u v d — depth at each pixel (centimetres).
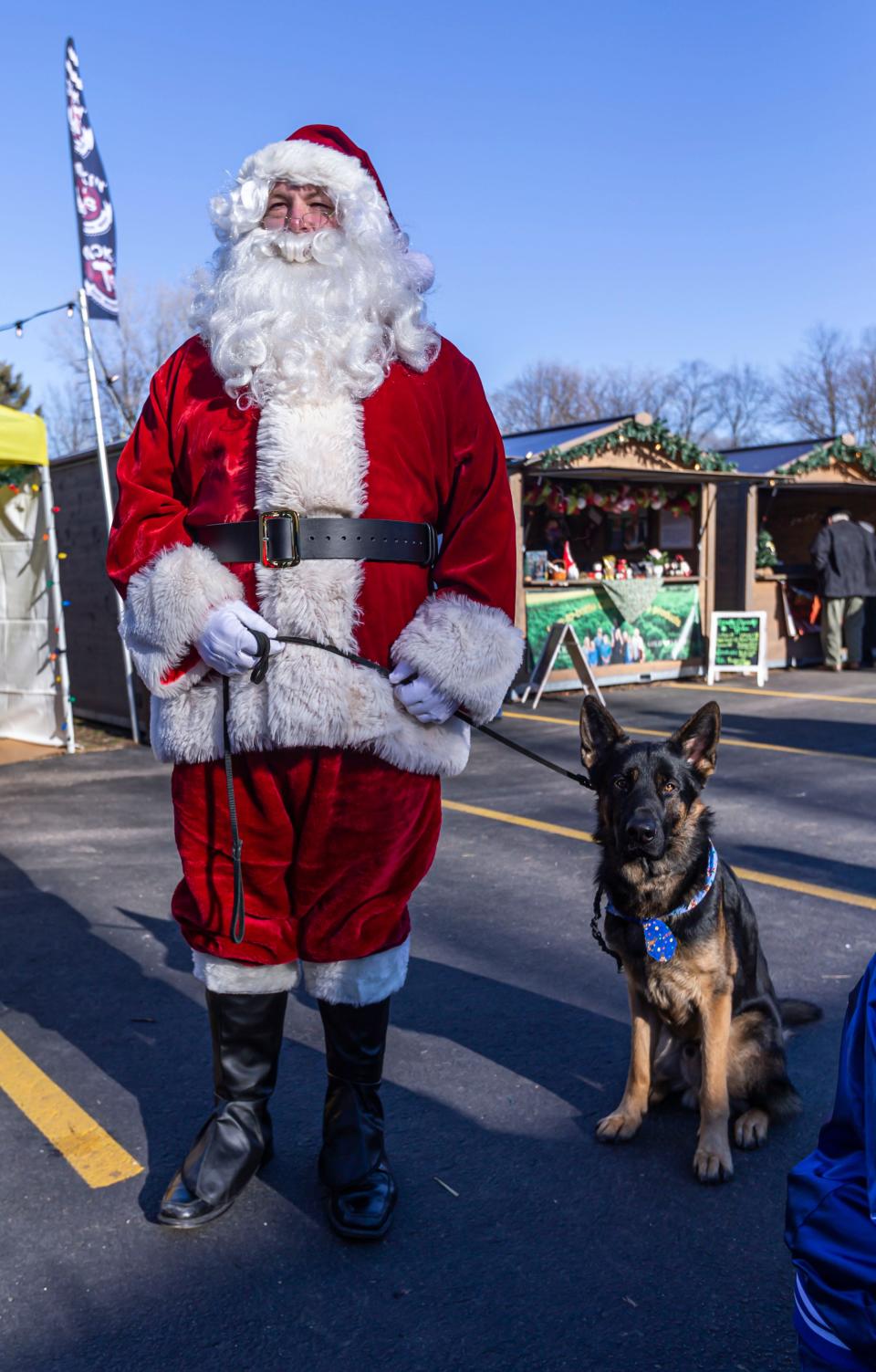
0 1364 231
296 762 256
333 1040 285
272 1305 249
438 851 616
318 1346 236
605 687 1295
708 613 1375
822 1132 205
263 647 246
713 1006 306
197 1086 353
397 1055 372
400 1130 325
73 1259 266
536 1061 368
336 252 260
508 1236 275
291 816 265
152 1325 243
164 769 862
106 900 533
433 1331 241
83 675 1105
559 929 491
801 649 1519
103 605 1048
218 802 268
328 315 254
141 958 460
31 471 917
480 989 427
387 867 270
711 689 1291
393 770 264
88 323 964
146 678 261
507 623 272
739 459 1552
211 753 262
